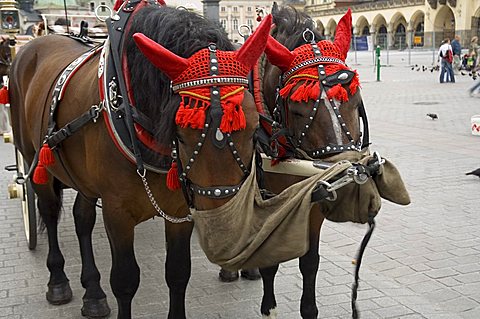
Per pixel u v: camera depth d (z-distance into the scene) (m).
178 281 3.38
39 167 3.57
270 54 3.23
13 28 7.67
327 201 2.92
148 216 3.28
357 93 3.07
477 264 4.98
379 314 4.10
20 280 4.80
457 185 7.50
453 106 14.96
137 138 2.89
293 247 2.52
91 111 3.06
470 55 28.39
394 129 11.66
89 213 4.33
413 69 29.75
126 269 3.19
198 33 2.64
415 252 5.29
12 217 6.62
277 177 3.52
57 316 4.16
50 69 4.10
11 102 4.77
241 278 4.82
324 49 3.21
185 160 2.45
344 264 5.05
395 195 2.98
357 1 66.50
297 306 4.27
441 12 54.12
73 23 7.16
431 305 4.23
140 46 2.44
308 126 3.06
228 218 2.37
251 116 2.41
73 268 5.05
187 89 2.40
